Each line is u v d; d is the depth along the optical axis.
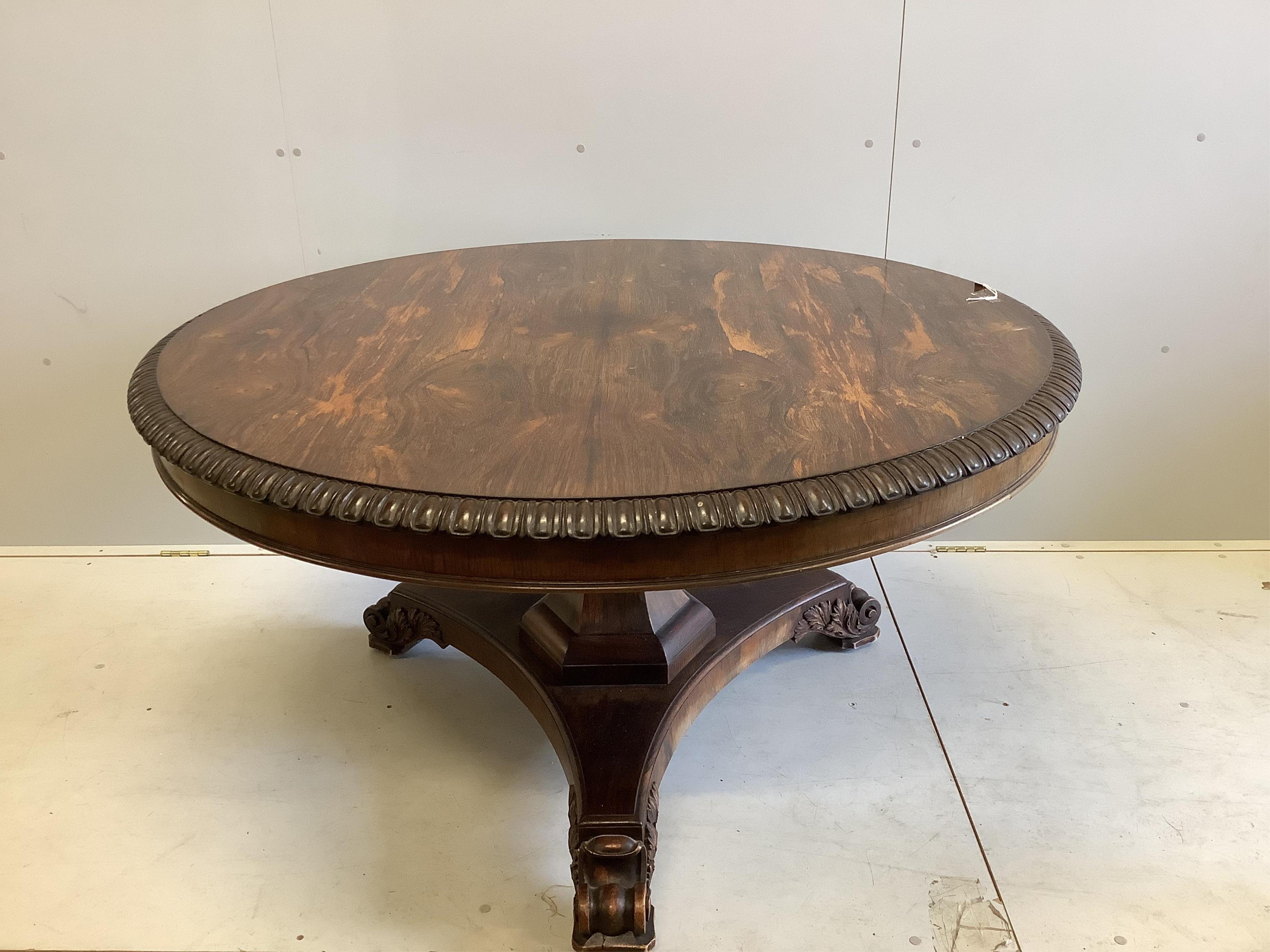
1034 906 1.03
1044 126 1.51
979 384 0.88
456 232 1.60
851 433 0.78
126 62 1.47
